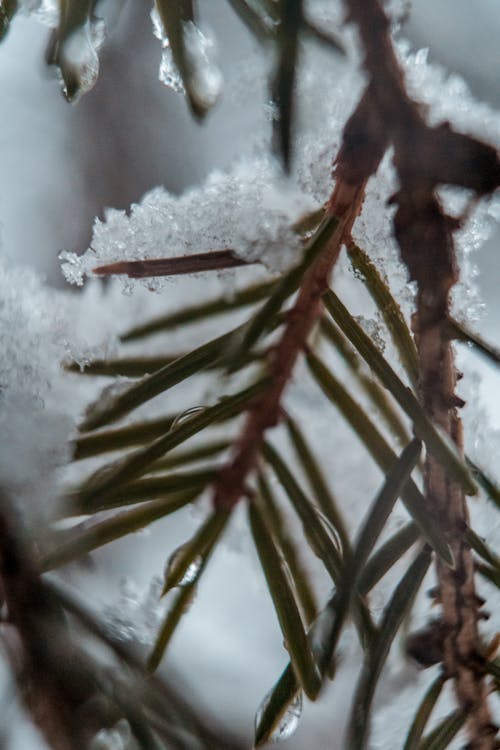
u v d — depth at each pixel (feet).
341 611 0.66
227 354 0.68
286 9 0.64
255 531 0.70
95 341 0.71
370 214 0.72
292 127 0.63
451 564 0.67
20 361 0.70
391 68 0.68
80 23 0.67
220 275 0.73
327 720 0.86
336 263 0.72
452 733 0.69
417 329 0.68
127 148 1.47
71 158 1.47
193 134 1.46
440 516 0.69
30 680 0.67
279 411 0.71
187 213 0.73
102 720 0.67
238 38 0.95
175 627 0.68
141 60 1.45
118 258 0.74
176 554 0.69
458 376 0.70
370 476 0.74
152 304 0.73
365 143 0.68
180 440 0.69
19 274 0.72
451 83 0.72
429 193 0.67
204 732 0.69
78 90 0.67
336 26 0.69
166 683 0.69
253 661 0.86
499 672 0.69
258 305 0.72
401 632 0.71
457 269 0.68
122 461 0.69
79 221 1.43
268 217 0.72
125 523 0.69
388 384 0.68
